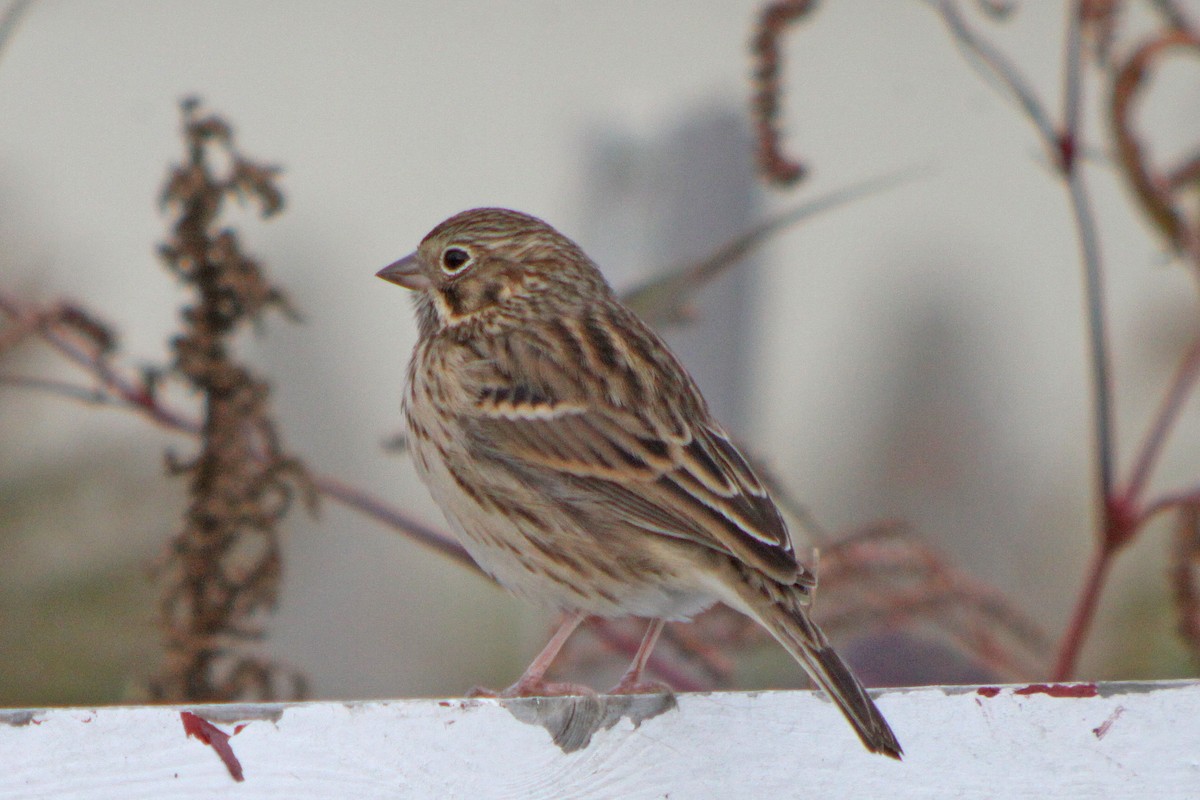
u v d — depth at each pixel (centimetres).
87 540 1385
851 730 831
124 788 803
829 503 1986
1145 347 1623
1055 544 1725
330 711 816
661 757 823
